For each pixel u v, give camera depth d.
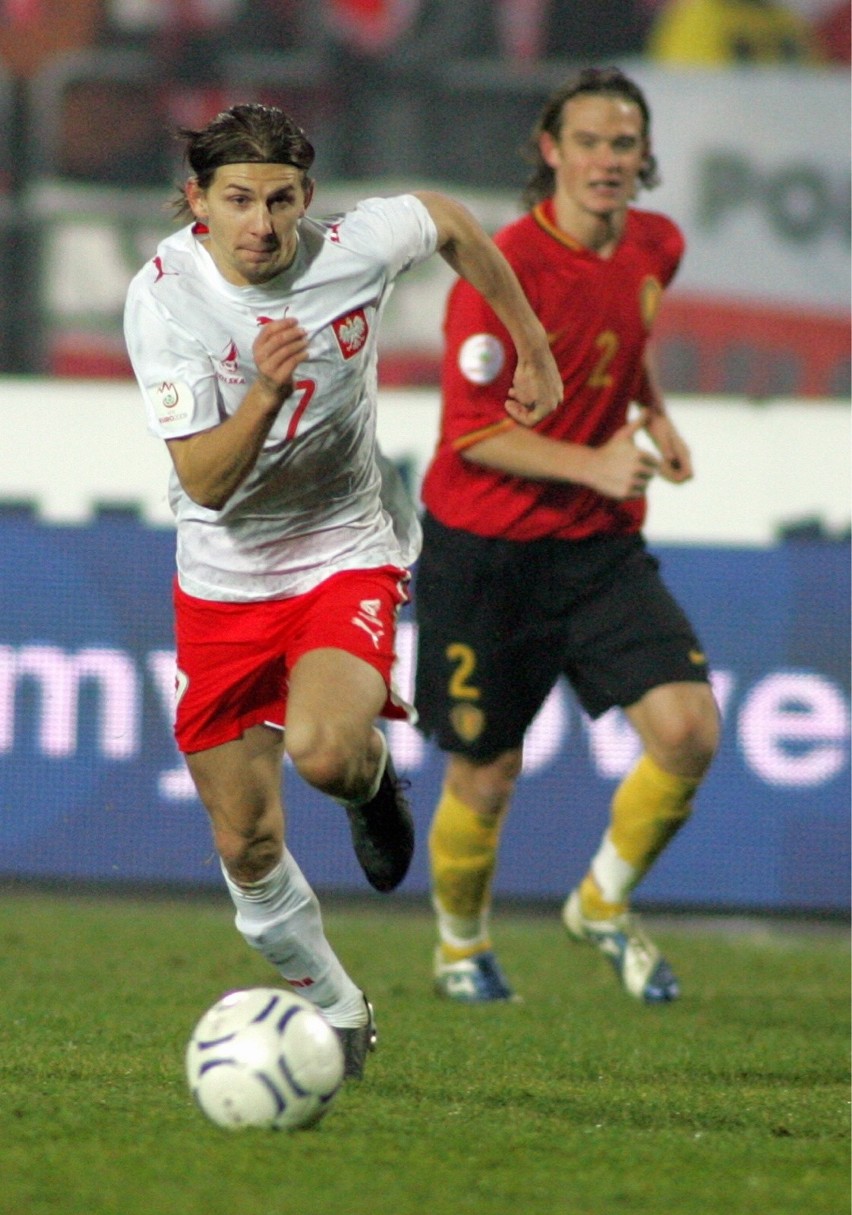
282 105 46.84
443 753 30.66
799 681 29.91
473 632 22.30
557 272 21.59
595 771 30.20
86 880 30.88
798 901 29.92
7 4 46.28
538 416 16.27
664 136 46.84
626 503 22.19
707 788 30.11
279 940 15.19
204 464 13.59
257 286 14.12
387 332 45.16
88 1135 12.72
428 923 30.50
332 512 15.12
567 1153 12.73
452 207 15.41
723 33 46.94
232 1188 11.27
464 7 46.66
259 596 15.02
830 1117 14.73
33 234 46.16
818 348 46.56
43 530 30.89
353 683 14.30
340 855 30.81
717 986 24.59
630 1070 17.30
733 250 46.59
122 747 30.78
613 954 23.17
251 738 15.12
